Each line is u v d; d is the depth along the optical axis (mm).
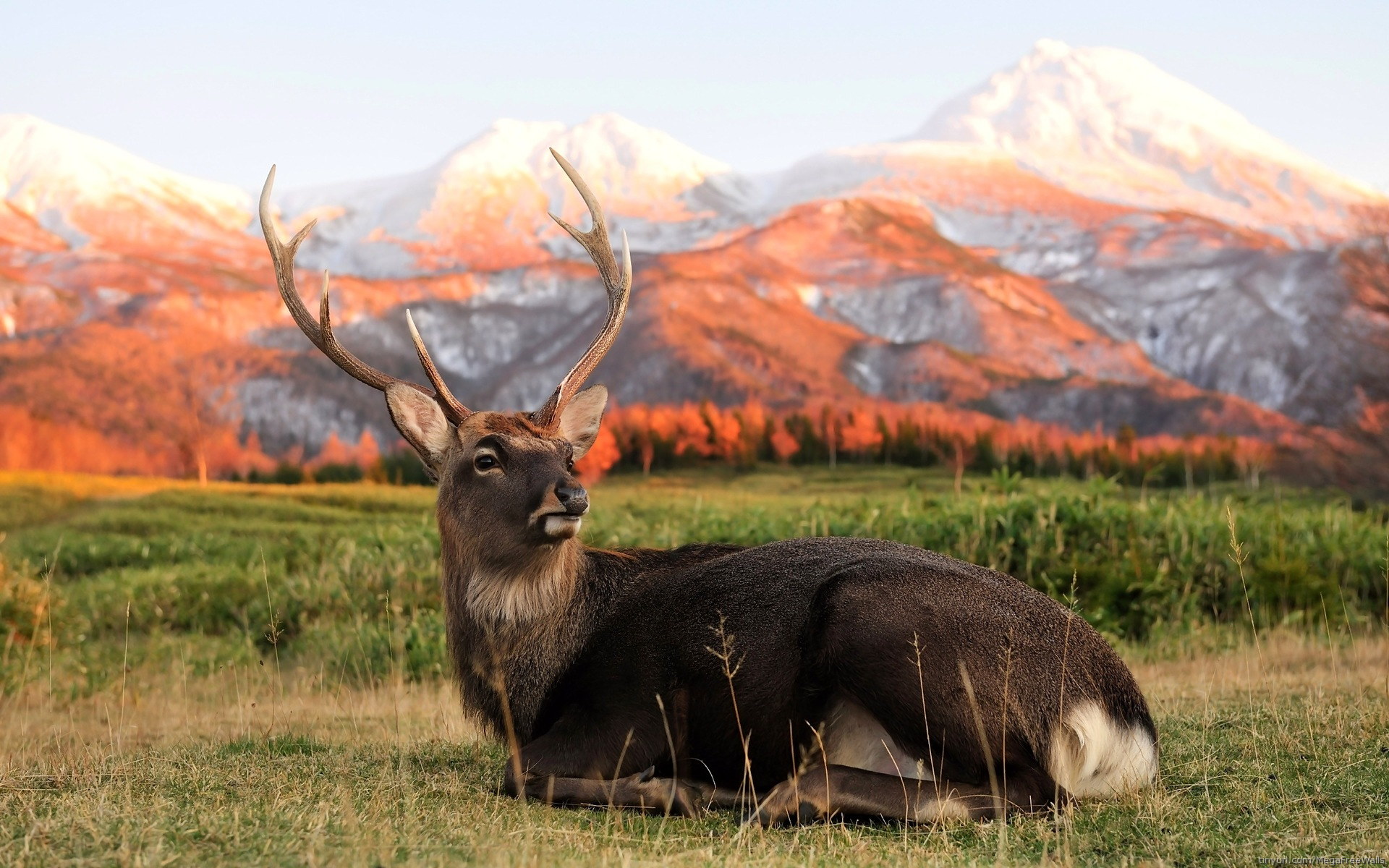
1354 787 6738
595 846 5883
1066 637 6934
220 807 6359
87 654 16422
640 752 7289
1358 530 17469
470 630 7934
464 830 6059
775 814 6402
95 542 31672
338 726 10344
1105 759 6828
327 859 5383
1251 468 50344
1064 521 16844
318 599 18453
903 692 6625
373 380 8383
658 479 103250
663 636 7477
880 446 124688
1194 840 5898
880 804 6402
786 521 19688
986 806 6375
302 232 8945
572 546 7930
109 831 5684
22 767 7922
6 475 62938
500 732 7980
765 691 7098
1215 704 9820
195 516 39188
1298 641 13602
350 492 50438
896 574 6965
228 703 12773
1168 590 15398
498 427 8180
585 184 9625
